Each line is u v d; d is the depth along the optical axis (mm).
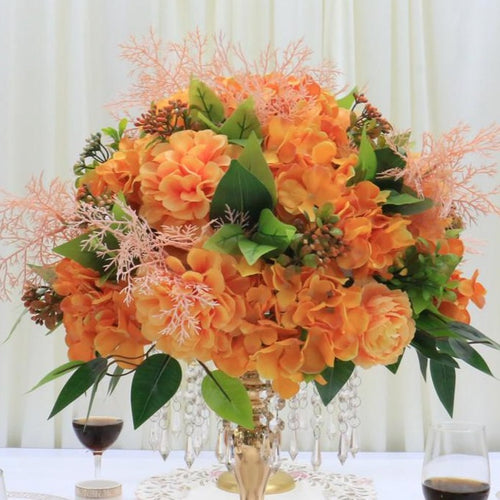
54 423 2408
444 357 978
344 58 2443
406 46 2441
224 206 920
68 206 994
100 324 947
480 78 2457
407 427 2377
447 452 1219
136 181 981
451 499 1193
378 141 1056
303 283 916
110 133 1146
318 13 2422
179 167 935
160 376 929
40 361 2367
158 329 880
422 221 998
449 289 999
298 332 922
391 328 904
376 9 2432
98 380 933
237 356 917
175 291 851
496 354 2412
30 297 1026
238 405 936
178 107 1011
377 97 2416
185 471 1548
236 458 1051
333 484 1439
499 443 2414
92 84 2418
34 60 2426
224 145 954
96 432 1421
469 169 1010
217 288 875
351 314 901
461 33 2467
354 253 912
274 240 899
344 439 1548
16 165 2418
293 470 1565
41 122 2416
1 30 2404
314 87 1058
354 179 983
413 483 1513
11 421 2428
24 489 1454
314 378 929
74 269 963
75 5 2418
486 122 2455
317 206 931
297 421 1577
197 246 905
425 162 998
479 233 2387
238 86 1055
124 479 1553
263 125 1006
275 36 2430
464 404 2408
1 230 1015
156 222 950
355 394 1557
